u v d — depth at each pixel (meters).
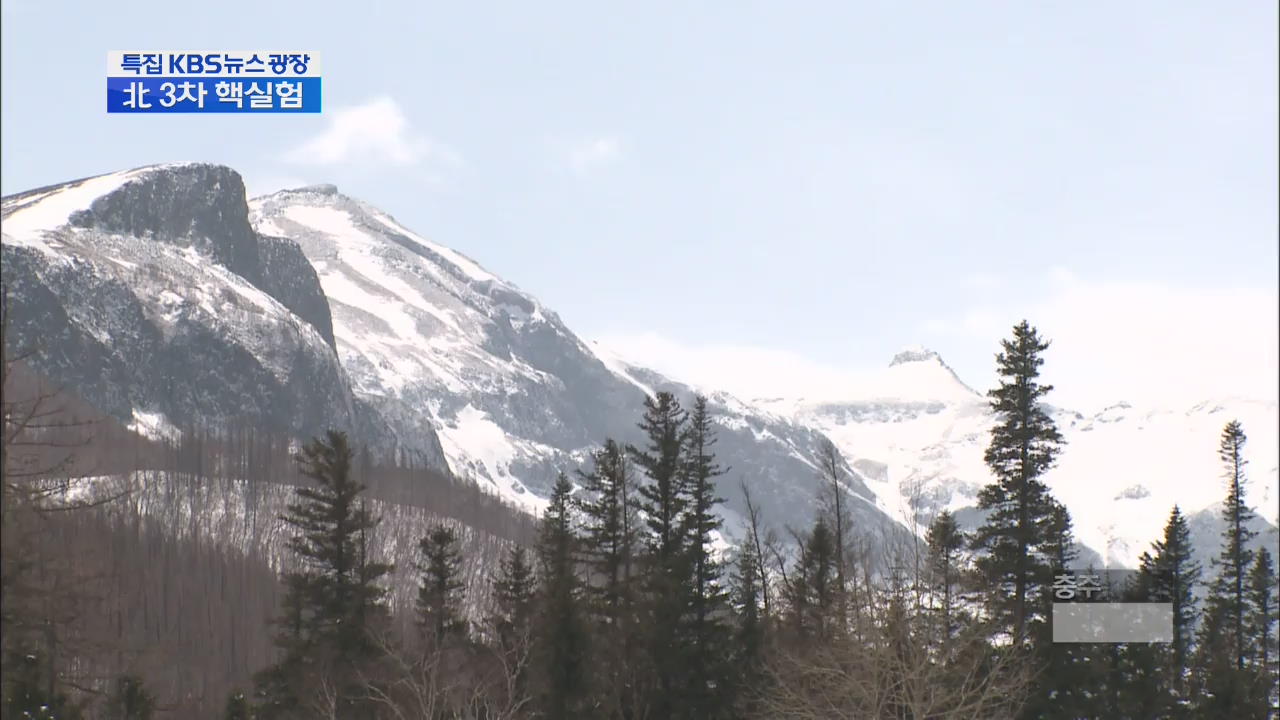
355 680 73.19
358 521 80.56
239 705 78.94
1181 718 83.88
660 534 85.12
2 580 34.06
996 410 77.44
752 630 78.88
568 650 72.12
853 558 74.62
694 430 86.62
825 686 60.84
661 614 78.25
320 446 81.75
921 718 54.69
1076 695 75.62
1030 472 76.31
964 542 75.31
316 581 78.81
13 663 38.59
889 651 55.97
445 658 74.12
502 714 65.69
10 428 34.97
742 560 88.25
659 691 76.94
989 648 64.12
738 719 75.50
